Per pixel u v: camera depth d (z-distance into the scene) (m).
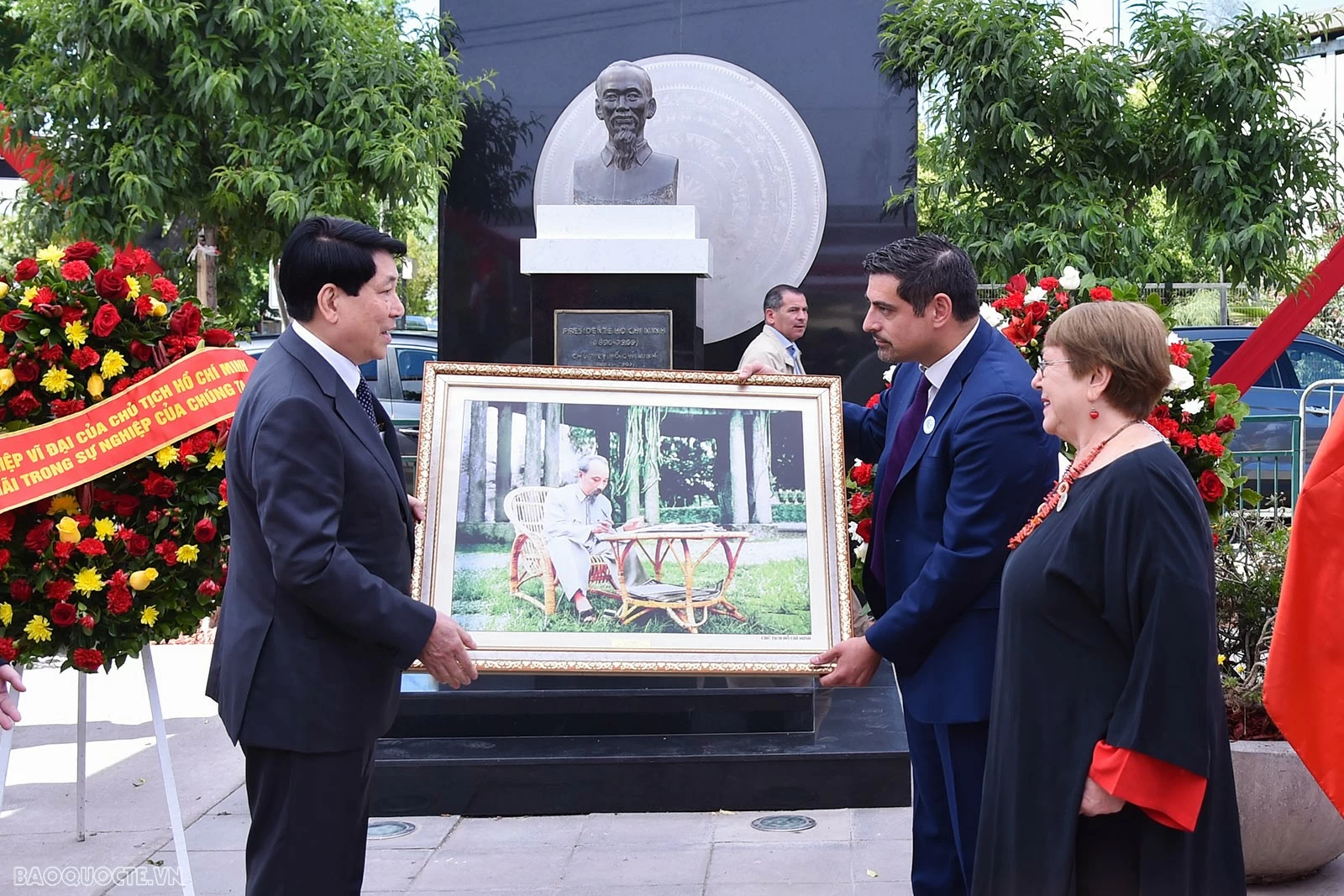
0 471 3.04
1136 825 2.08
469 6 6.65
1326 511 2.21
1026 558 2.18
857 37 6.55
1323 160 6.59
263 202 6.83
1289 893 3.39
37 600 3.16
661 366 4.89
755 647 3.17
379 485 2.56
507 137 6.64
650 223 4.89
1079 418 2.20
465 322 6.66
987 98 6.48
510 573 3.24
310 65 6.41
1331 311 13.37
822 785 4.13
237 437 2.50
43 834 4.11
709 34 6.59
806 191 6.59
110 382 3.24
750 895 3.46
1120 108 6.72
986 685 2.68
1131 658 2.09
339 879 2.52
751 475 3.33
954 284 2.75
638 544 3.27
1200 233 6.80
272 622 2.47
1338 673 2.20
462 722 4.34
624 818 4.09
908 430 2.96
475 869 3.68
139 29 5.98
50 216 6.64
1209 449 3.50
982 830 2.23
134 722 5.51
